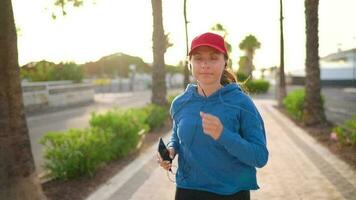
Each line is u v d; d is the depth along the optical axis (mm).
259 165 3000
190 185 3236
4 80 5797
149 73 97250
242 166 3137
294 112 20516
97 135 9438
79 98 38906
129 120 11977
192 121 3150
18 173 5910
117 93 64250
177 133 3318
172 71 87875
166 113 19094
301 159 10812
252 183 3199
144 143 13742
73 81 40094
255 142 3014
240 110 3086
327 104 31781
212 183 3160
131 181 8688
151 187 8266
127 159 10922
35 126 20625
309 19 17344
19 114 5941
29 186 5988
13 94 5867
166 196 7688
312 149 12320
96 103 39406
